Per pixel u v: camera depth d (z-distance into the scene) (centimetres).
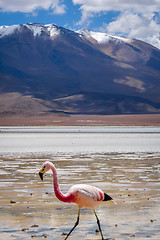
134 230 809
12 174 1581
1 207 1012
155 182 1384
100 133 5525
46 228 828
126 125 9588
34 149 2839
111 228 827
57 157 2269
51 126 9181
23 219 896
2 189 1260
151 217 905
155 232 792
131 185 1326
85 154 2456
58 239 757
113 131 6212
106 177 1502
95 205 791
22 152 2606
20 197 1139
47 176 1534
